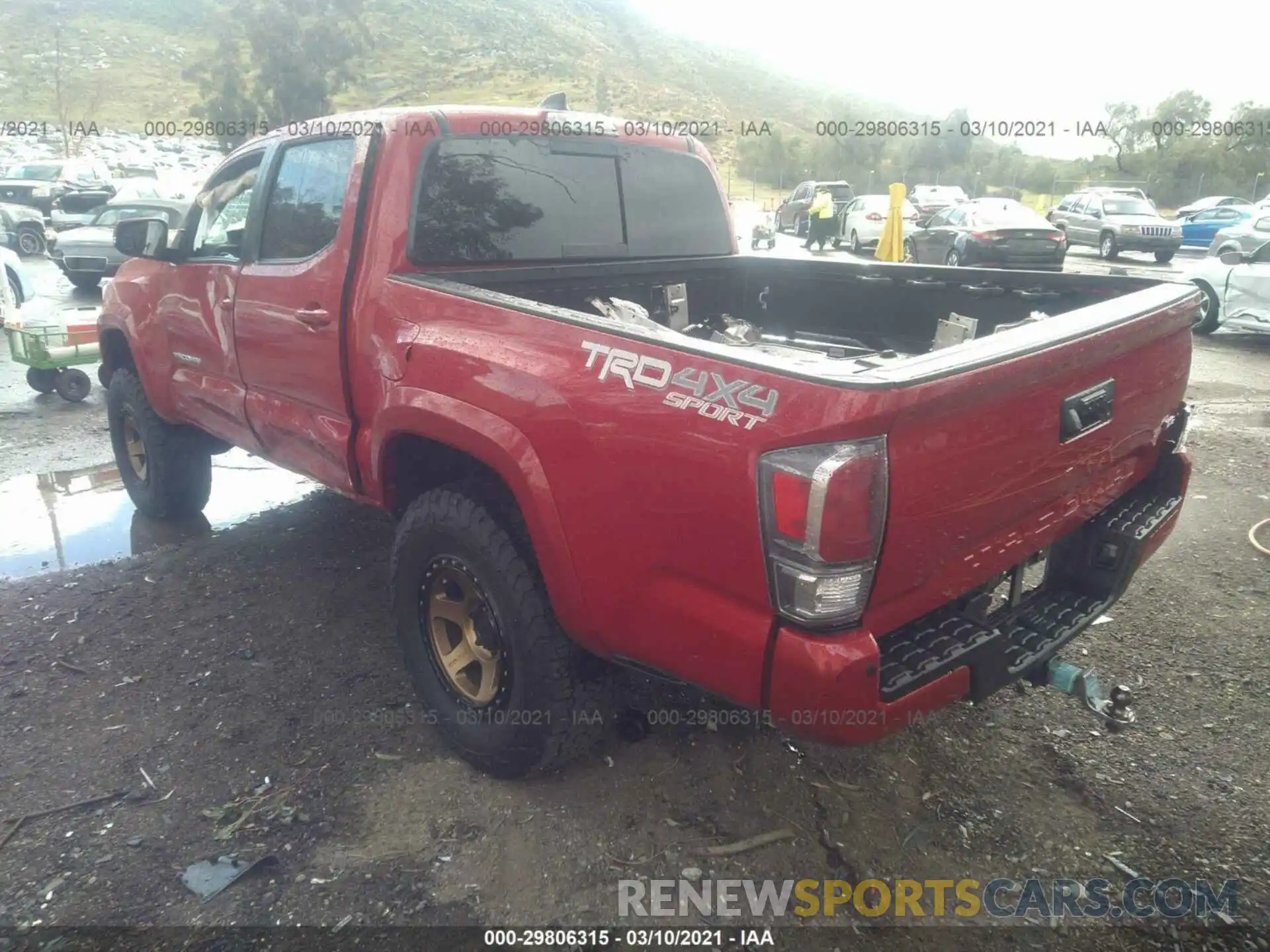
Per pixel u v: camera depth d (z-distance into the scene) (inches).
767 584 85.0
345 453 136.3
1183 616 164.7
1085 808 117.0
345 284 130.3
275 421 152.3
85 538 203.8
